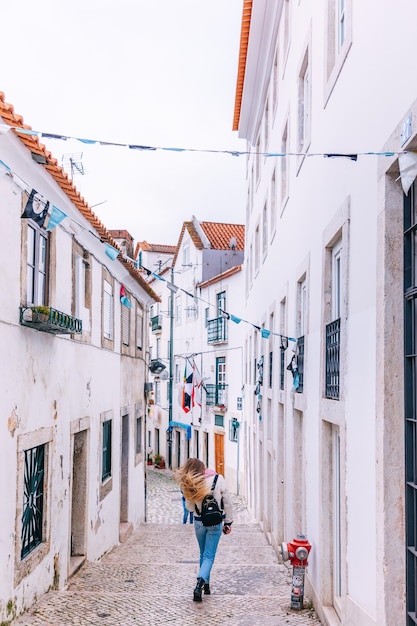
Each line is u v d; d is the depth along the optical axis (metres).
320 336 6.80
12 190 5.79
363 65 5.10
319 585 6.15
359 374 4.99
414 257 4.19
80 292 8.66
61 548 7.49
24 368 6.14
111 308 11.38
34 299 6.72
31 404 6.37
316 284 7.21
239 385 23.16
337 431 6.26
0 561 5.40
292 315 9.38
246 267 21.25
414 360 4.11
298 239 8.83
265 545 11.77
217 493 6.51
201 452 28.05
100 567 8.79
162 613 5.95
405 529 4.13
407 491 4.10
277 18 12.16
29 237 6.54
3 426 5.55
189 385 25.61
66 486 7.79
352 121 5.45
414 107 3.74
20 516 5.92
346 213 5.56
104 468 10.90
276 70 13.41
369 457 4.61
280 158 11.48
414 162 3.82
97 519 9.91
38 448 6.82
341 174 5.88
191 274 30.39
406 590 4.09
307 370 7.64
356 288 5.15
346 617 5.14
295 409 8.73
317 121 7.36
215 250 29.08
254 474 17.38
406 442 4.13
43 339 6.79
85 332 9.02
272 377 12.28
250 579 7.83
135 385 14.69
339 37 6.55
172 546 11.57
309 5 8.16
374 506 4.45
